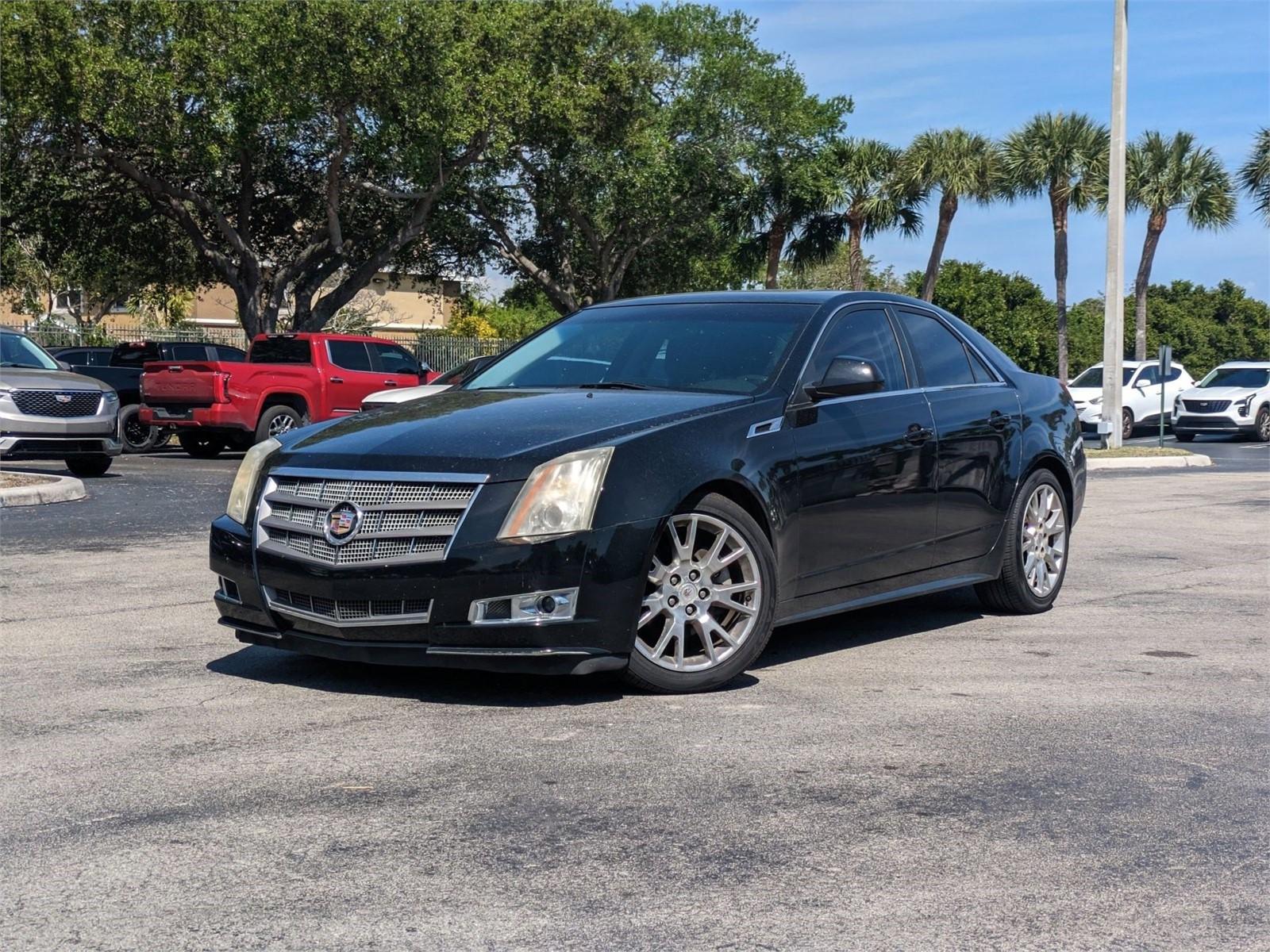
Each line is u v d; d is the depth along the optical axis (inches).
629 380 235.8
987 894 126.6
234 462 782.5
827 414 227.9
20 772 162.9
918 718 191.9
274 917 119.7
